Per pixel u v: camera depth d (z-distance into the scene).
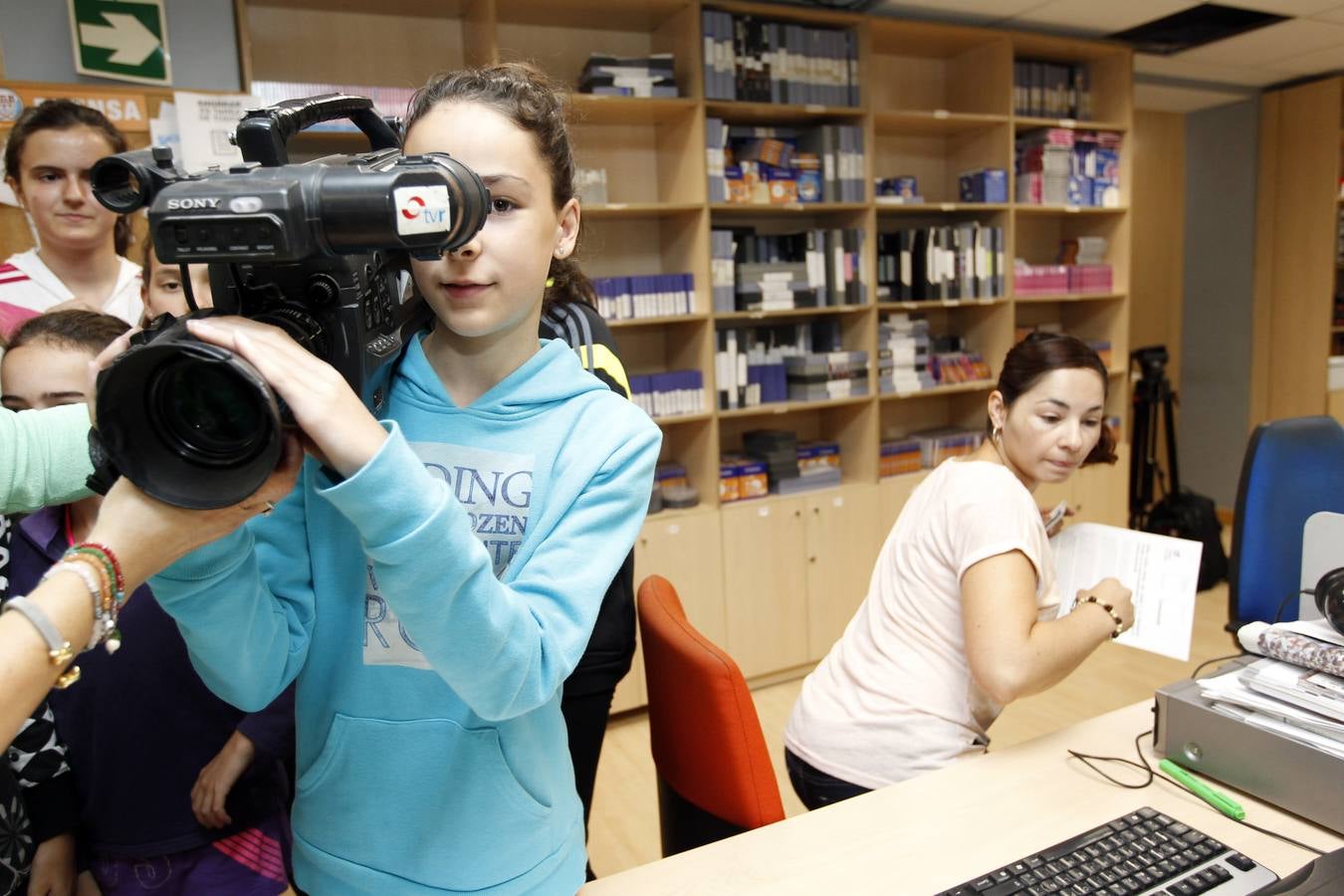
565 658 0.64
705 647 1.17
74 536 1.06
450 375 0.74
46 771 1.05
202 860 1.12
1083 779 1.14
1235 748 1.08
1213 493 5.26
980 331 3.95
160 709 1.09
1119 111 3.99
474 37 2.89
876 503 3.54
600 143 3.24
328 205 0.51
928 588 1.33
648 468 0.74
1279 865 0.94
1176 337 5.32
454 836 0.72
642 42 3.29
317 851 0.75
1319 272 4.63
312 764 0.75
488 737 0.71
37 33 2.38
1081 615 1.20
